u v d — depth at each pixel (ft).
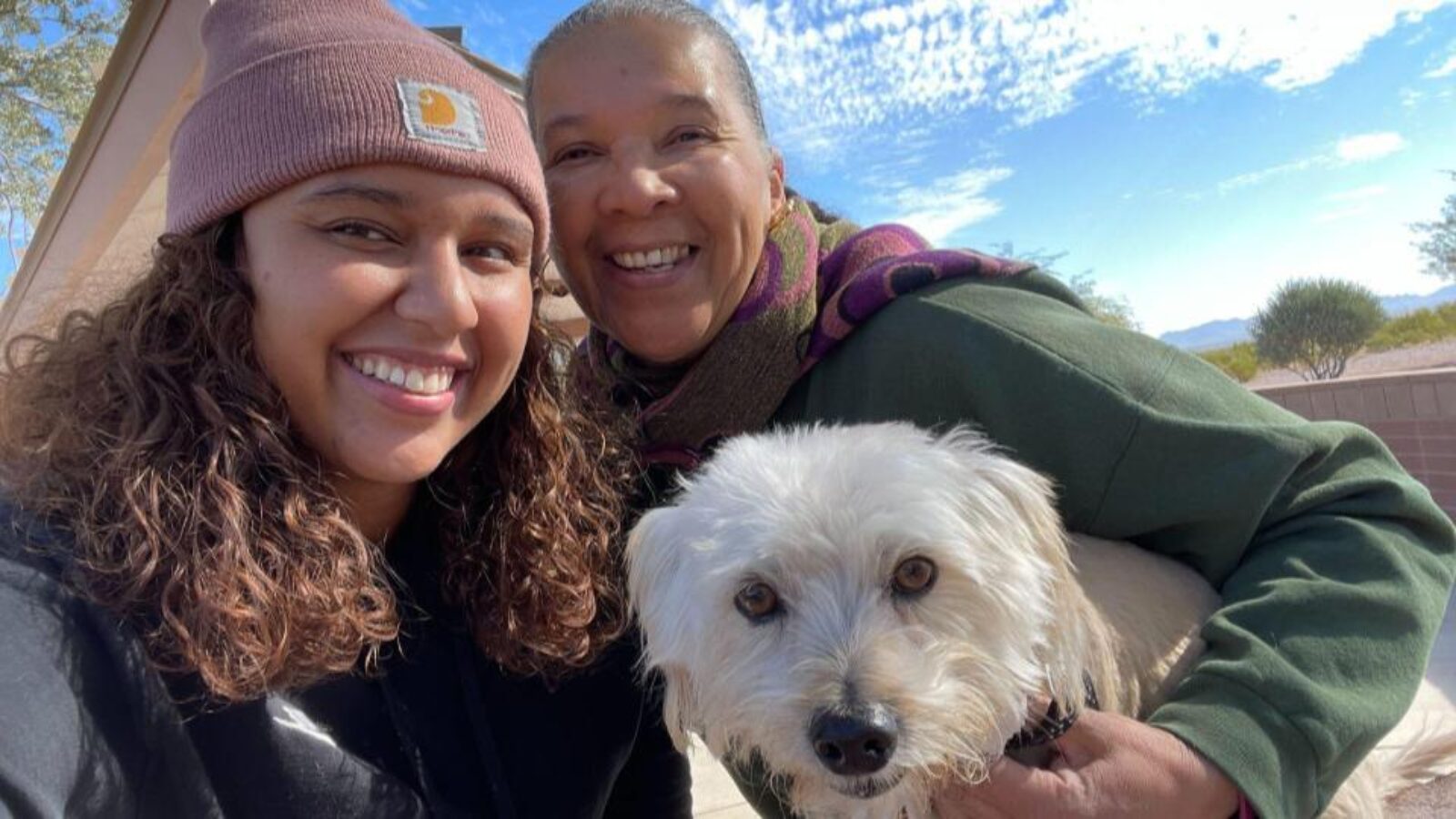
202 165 1.34
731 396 2.26
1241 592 1.76
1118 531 1.94
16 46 15.23
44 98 15.46
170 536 1.25
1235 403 1.88
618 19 2.17
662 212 2.14
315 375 1.37
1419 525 1.82
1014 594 1.70
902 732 1.56
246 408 1.34
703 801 3.83
